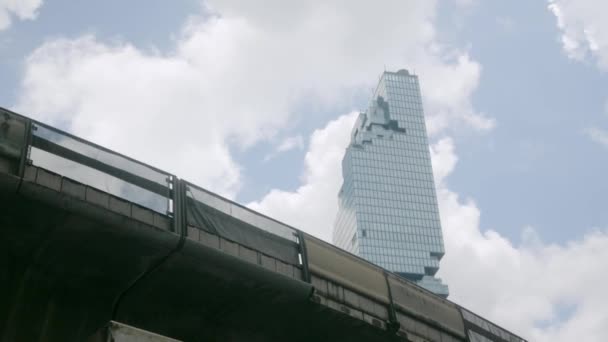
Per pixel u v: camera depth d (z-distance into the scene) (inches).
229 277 789.9
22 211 649.0
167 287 778.8
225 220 815.7
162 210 745.6
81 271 721.6
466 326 1137.4
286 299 845.2
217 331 844.6
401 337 978.7
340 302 906.7
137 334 605.0
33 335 679.1
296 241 898.7
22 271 689.0
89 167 705.0
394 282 1025.5
